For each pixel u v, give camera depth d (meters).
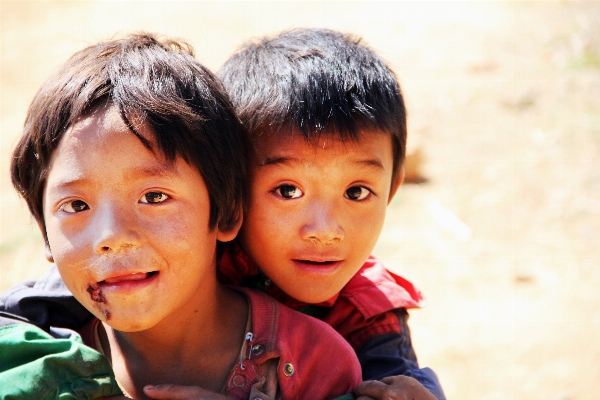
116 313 1.56
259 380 1.70
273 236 1.90
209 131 1.68
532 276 5.62
